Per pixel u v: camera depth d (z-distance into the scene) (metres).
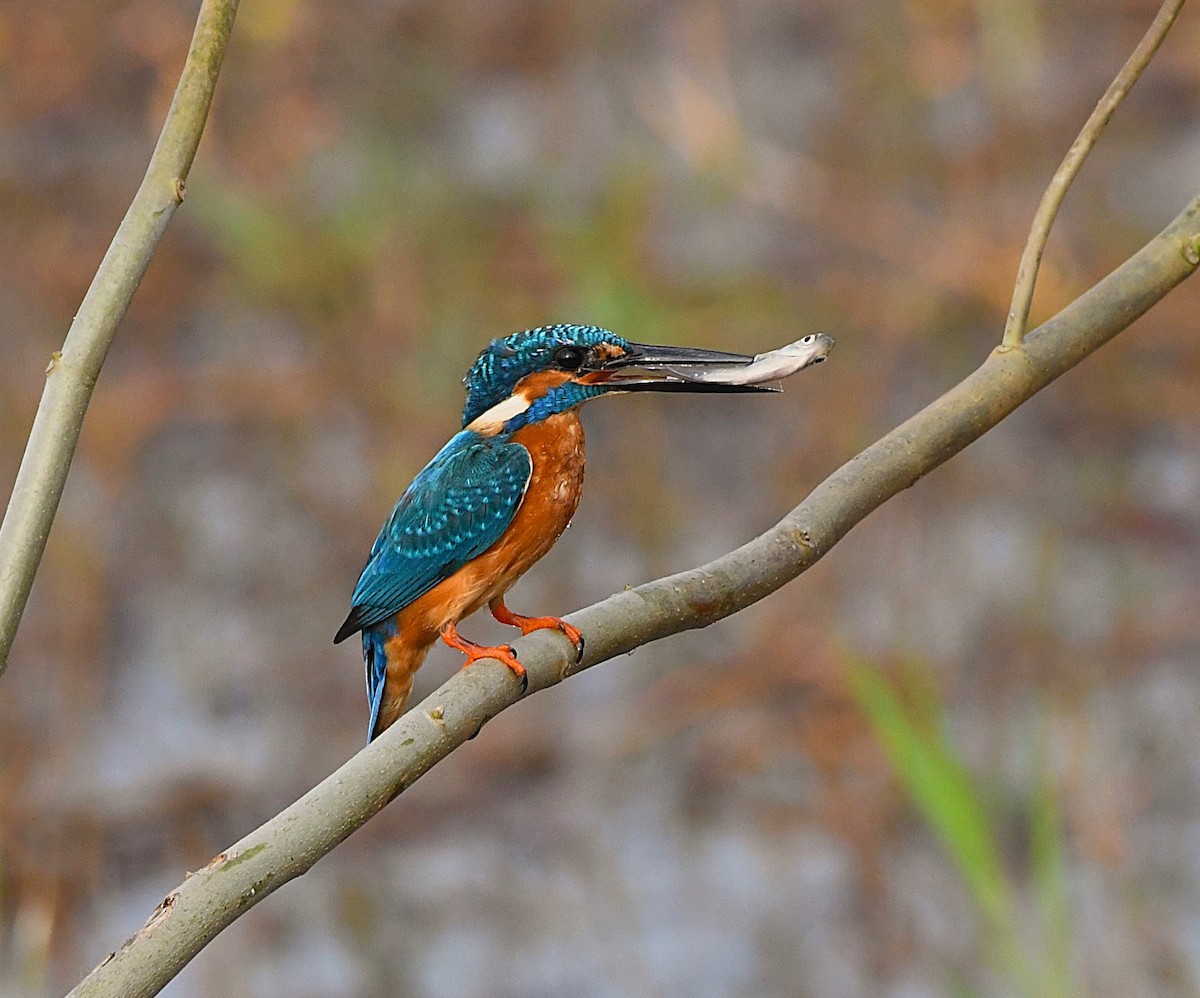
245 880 4.18
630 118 20.28
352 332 16.94
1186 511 14.48
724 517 15.11
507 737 12.80
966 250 17.53
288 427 16.34
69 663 13.71
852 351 16.89
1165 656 12.75
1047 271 17.23
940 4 20.08
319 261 17.67
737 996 10.45
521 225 18.14
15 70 20.89
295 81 19.86
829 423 15.91
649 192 18.66
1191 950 10.33
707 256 18.36
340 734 13.11
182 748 12.98
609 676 13.40
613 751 12.63
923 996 10.34
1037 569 13.76
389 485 15.41
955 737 12.08
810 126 20.06
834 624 13.41
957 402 5.23
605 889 11.44
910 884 11.12
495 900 11.45
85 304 4.52
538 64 21.45
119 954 4.07
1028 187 18.59
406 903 11.48
